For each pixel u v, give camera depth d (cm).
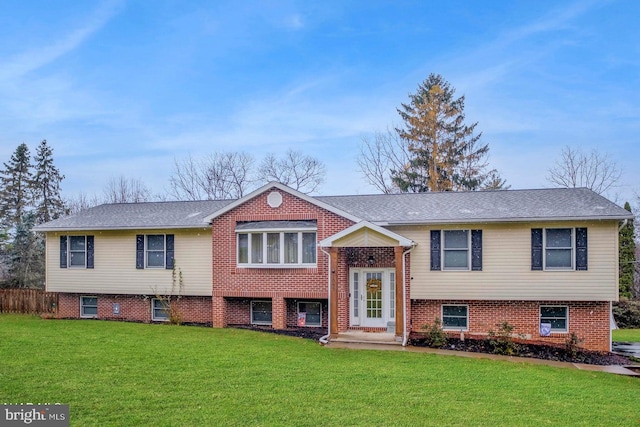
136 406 972
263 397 1061
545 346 1875
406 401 1066
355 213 2178
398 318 1856
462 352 1728
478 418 968
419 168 4597
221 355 1483
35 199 5278
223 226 2192
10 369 1222
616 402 1128
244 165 5078
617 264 1912
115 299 2475
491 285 2011
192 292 2300
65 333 1827
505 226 2006
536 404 1081
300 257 2103
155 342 1675
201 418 916
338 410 990
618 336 2620
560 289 1952
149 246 2383
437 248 2067
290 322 2202
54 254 2519
